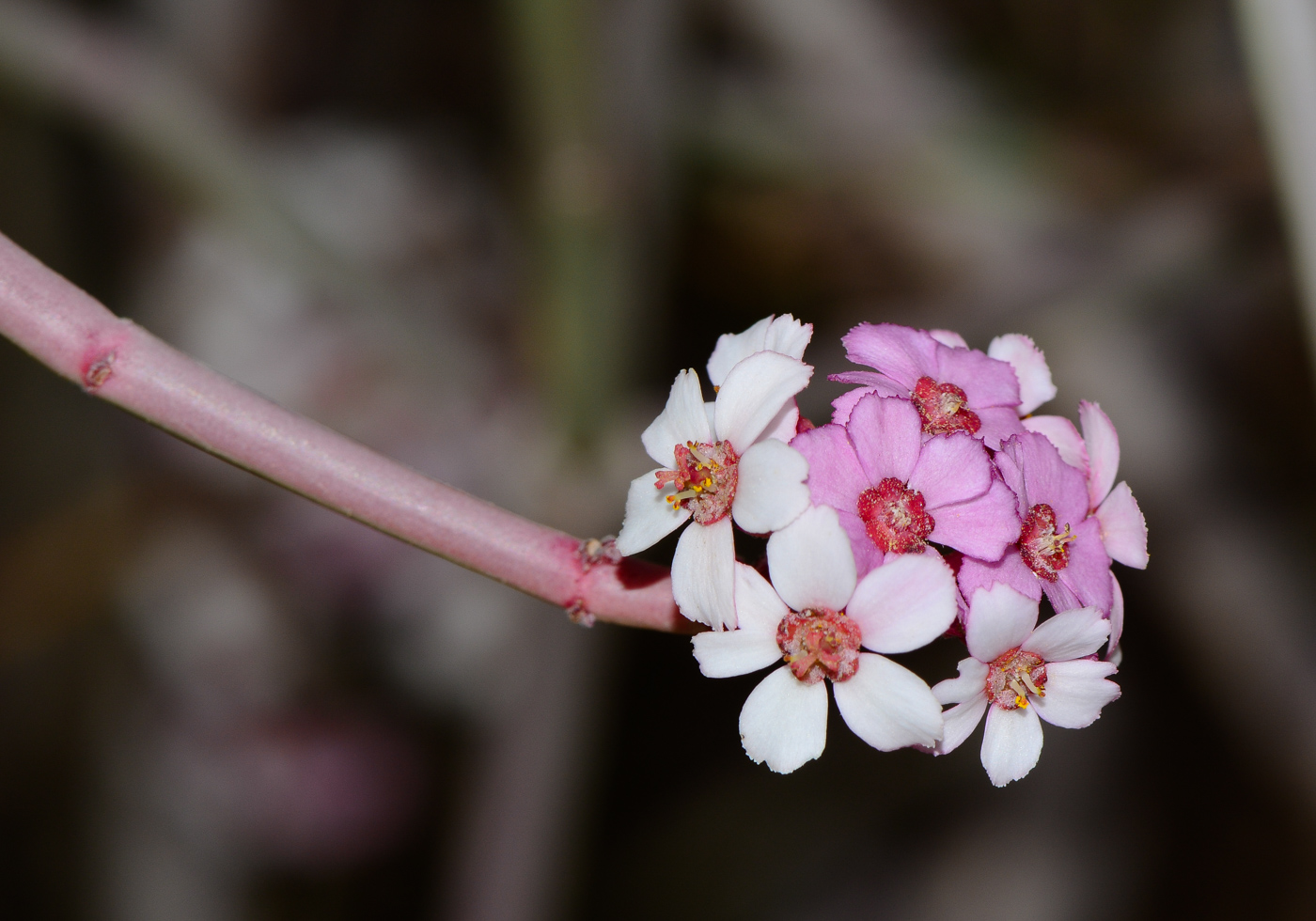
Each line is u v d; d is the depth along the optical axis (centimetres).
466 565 23
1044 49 42
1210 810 46
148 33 44
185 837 44
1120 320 38
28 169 43
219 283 43
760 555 24
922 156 40
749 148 39
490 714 40
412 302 36
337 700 44
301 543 43
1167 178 39
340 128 46
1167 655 47
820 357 35
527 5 28
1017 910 45
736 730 48
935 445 23
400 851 45
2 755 44
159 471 44
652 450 23
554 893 35
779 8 40
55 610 43
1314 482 41
